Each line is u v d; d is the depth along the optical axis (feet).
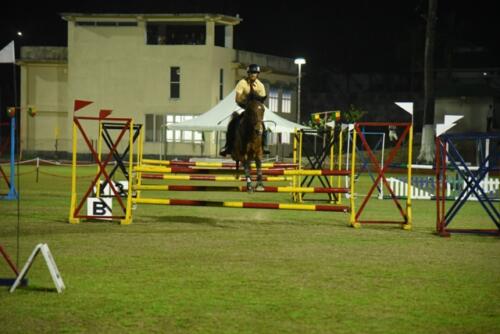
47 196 76.33
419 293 29.73
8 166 145.59
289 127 104.01
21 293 28.73
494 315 26.17
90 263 35.76
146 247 41.34
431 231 51.70
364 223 54.70
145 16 176.76
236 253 39.55
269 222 55.57
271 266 35.58
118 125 59.06
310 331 23.71
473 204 74.79
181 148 176.24
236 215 60.75
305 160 137.80
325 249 41.63
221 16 174.91
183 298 28.22
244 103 52.29
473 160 160.56
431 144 152.76
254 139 50.47
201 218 57.82
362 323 24.80
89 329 23.66
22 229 49.01
